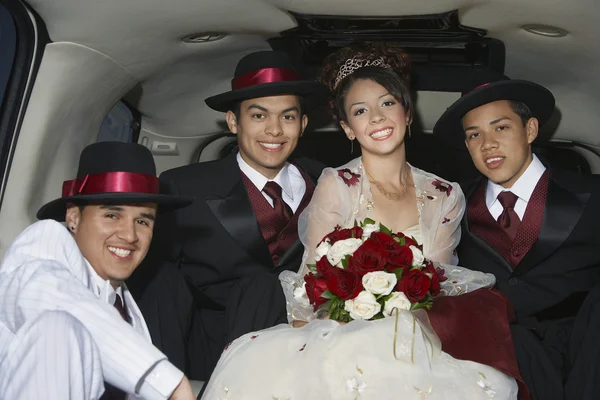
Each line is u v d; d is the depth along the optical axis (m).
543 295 4.11
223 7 3.94
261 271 4.29
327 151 4.95
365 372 3.08
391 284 3.22
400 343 3.13
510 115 4.07
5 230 4.04
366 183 3.84
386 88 3.82
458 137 4.32
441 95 4.59
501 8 3.82
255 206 4.28
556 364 3.82
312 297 3.36
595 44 3.99
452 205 3.87
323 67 4.05
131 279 3.88
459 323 3.38
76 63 4.04
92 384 2.81
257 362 3.24
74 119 4.27
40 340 2.72
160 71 4.46
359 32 4.18
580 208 4.07
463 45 4.28
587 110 4.66
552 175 4.18
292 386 3.10
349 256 3.29
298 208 4.29
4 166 4.00
